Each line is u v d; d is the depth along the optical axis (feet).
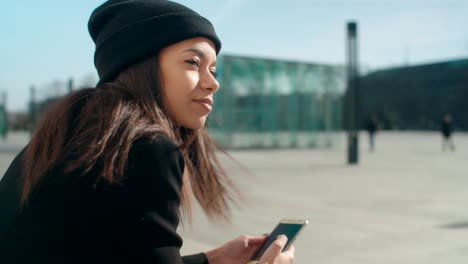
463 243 19.94
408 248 19.17
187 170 4.78
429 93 217.77
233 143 73.05
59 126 3.83
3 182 4.13
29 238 3.46
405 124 222.28
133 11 4.05
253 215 24.99
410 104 223.30
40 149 3.84
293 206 27.55
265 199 29.58
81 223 3.36
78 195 3.40
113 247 3.35
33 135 4.11
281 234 4.79
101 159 3.44
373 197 30.89
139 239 3.33
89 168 3.41
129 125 3.60
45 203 3.49
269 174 42.50
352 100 53.83
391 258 17.83
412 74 224.12
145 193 3.40
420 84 221.05
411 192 33.01
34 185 3.62
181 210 4.76
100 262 3.35
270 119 76.95
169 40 3.95
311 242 19.99
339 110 84.53
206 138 5.31
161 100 4.04
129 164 3.43
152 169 3.45
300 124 80.28
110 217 3.34
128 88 3.96
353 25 53.88
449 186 35.94
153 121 3.80
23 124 210.59
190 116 4.17
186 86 4.06
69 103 4.00
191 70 4.09
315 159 58.75
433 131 194.29
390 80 231.50
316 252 18.54
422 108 219.20
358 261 17.42
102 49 4.18
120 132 3.56
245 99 74.28
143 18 3.99
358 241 20.17
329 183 37.29
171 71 4.04
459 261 17.52
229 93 72.54
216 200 5.34
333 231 21.84
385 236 21.03
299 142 80.07
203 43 4.15
